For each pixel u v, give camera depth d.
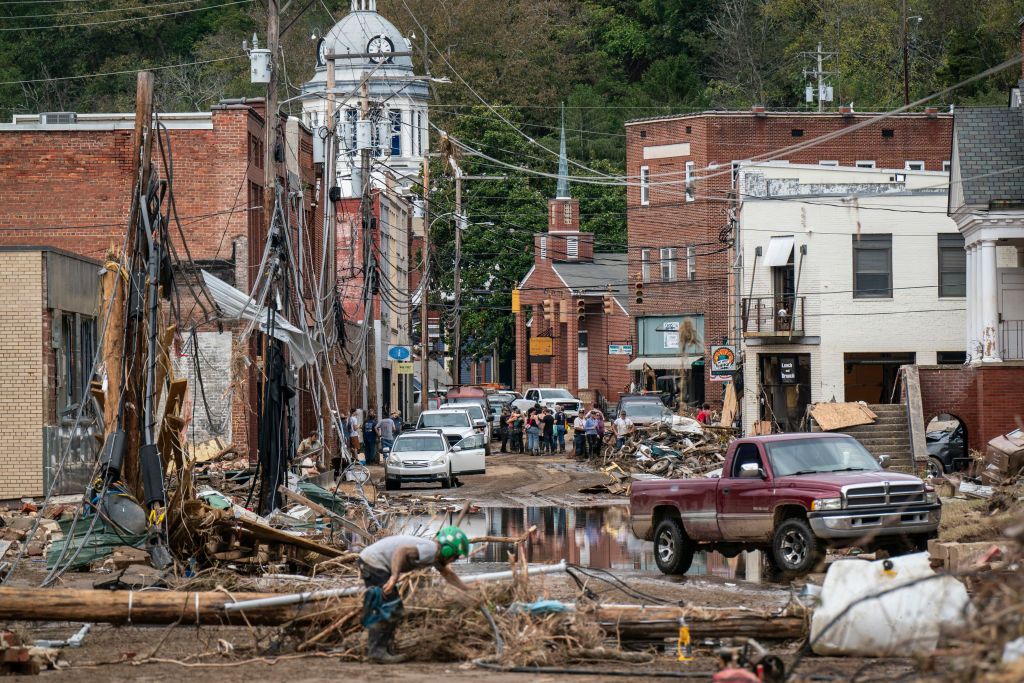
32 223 82.06
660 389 148.50
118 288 42.75
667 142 148.12
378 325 138.88
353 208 138.50
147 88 43.91
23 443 57.81
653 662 25.75
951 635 18.03
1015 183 81.50
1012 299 85.69
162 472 41.41
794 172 124.50
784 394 110.38
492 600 27.42
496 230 184.00
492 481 88.44
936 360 106.19
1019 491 51.31
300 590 32.03
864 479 39.06
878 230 106.62
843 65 188.25
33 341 57.84
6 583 36.50
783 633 26.94
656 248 149.12
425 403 130.12
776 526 40.12
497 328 186.38
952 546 34.88
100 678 24.44
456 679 23.78
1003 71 156.00
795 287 107.81
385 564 26.06
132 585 33.59
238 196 81.12
